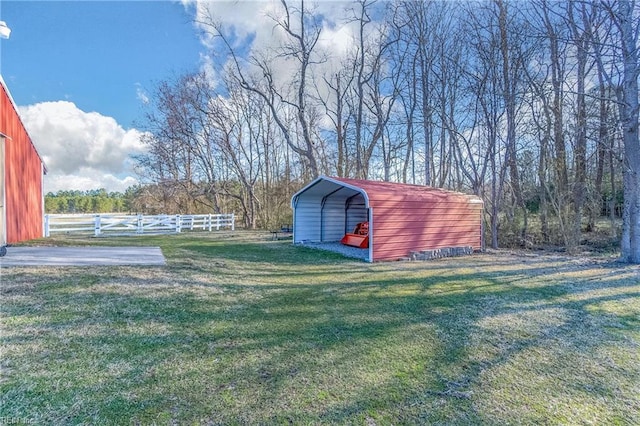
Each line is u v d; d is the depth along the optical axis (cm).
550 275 684
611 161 1337
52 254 761
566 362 304
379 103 1814
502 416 223
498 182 1411
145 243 1134
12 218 954
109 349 305
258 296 510
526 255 1041
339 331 371
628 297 514
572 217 1291
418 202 964
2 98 888
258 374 272
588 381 271
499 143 1380
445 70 1572
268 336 353
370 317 420
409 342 344
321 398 240
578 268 767
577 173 1290
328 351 319
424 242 979
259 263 812
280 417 217
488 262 878
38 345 304
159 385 251
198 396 238
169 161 2106
